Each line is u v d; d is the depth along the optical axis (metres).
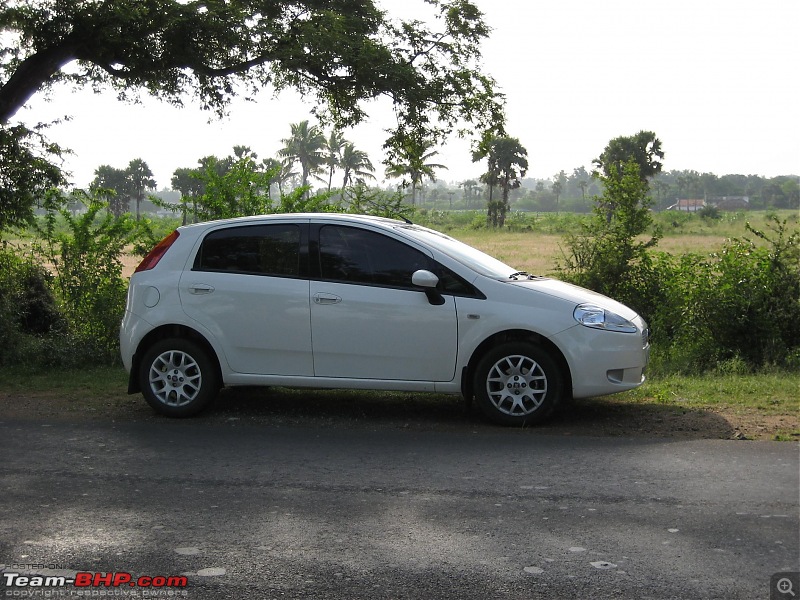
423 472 5.62
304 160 88.56
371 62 13.16
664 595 3.67
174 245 7.63
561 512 4.77
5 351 10.66
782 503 4.89
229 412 7.66
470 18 13.91
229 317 7.33
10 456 6.14
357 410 7.70
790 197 189.38
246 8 13.62
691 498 5.00
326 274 7.25
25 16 12.14
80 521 4.69
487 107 14.21
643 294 11.71
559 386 6.84
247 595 3.71
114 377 9.97
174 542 4.36
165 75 13.48
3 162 11.18
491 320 6.88
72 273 12.05
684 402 7.84
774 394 8.16
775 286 10.73
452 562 4.05
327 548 4.25
